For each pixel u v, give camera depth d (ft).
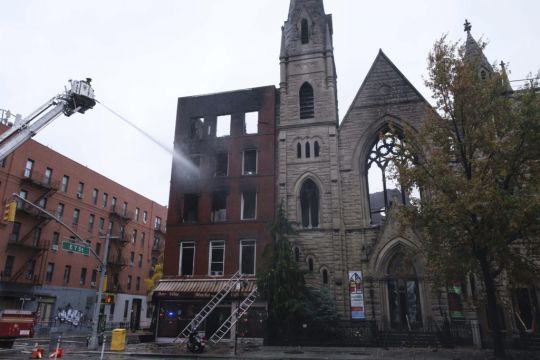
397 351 67.62
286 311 76.84
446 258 60.18
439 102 65.98
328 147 97.81
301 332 78.79
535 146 57.77
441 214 59.06
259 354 67.62
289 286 78.02
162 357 66.80
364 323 77.71
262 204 99.04
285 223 84.53
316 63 105.60
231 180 103.30
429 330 77.56
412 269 83.92
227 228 99.66
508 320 76.02
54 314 144.66
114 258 178.29
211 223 100.83
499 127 61.72
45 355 68.28
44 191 142.51
